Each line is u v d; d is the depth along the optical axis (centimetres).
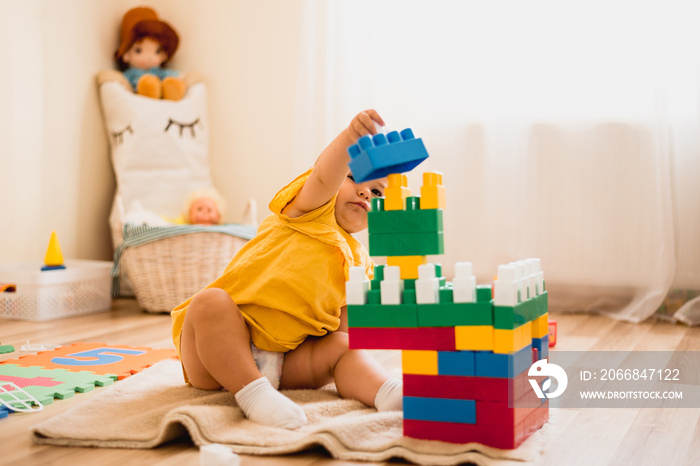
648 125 196
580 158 206
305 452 88
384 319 88
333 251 112
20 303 208
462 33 217
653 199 195
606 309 208
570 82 206
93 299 222
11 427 100
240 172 269
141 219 229
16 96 228
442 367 86
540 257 211
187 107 261
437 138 221
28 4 231
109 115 254
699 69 189
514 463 80
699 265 195
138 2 282
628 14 198
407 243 88
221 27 271
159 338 174
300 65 235
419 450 84
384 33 226
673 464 83
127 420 96
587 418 103
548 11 207
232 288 112
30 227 234
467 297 85
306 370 114
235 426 94
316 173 105
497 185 216
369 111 97
